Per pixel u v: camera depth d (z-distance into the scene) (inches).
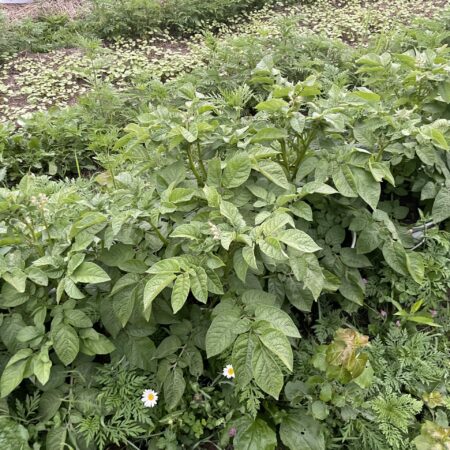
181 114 86.4
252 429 78.0
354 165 88.6
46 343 74.0
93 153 158.7
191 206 84.4
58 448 73.9
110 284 82.4
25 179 80.8
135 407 77.4
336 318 93.6
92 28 247.6
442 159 104.1
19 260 78.6
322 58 191.0
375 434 78.7
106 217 76.6
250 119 102.8
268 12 272.4
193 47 213.6
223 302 77.2
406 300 95.3
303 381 84.5
